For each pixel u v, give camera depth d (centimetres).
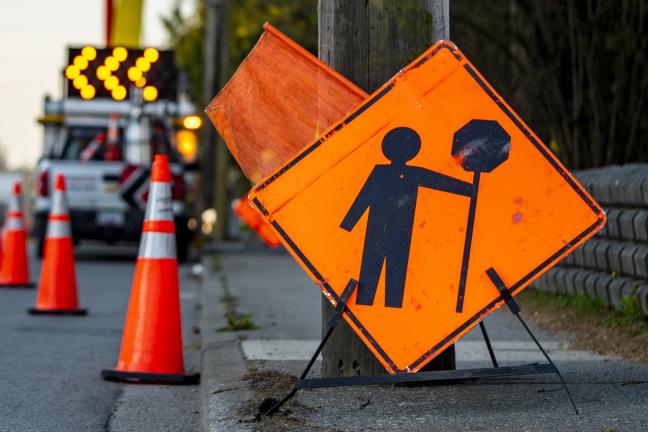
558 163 869
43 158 3303
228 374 1070
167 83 2055
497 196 870
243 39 4922
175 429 961
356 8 951
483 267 867
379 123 875
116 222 3025
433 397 922
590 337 1284
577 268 1546
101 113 3306
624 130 1744
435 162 872
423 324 863
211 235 4225
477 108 875
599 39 1748
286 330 1445
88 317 1794
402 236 869
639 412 850
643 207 1324
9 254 2358
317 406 894
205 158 4112
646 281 1298
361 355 961
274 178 870
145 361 1181
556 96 1870
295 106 909
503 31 2123
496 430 799
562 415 845
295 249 868
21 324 1683
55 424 975
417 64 878
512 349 1227
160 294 1185
